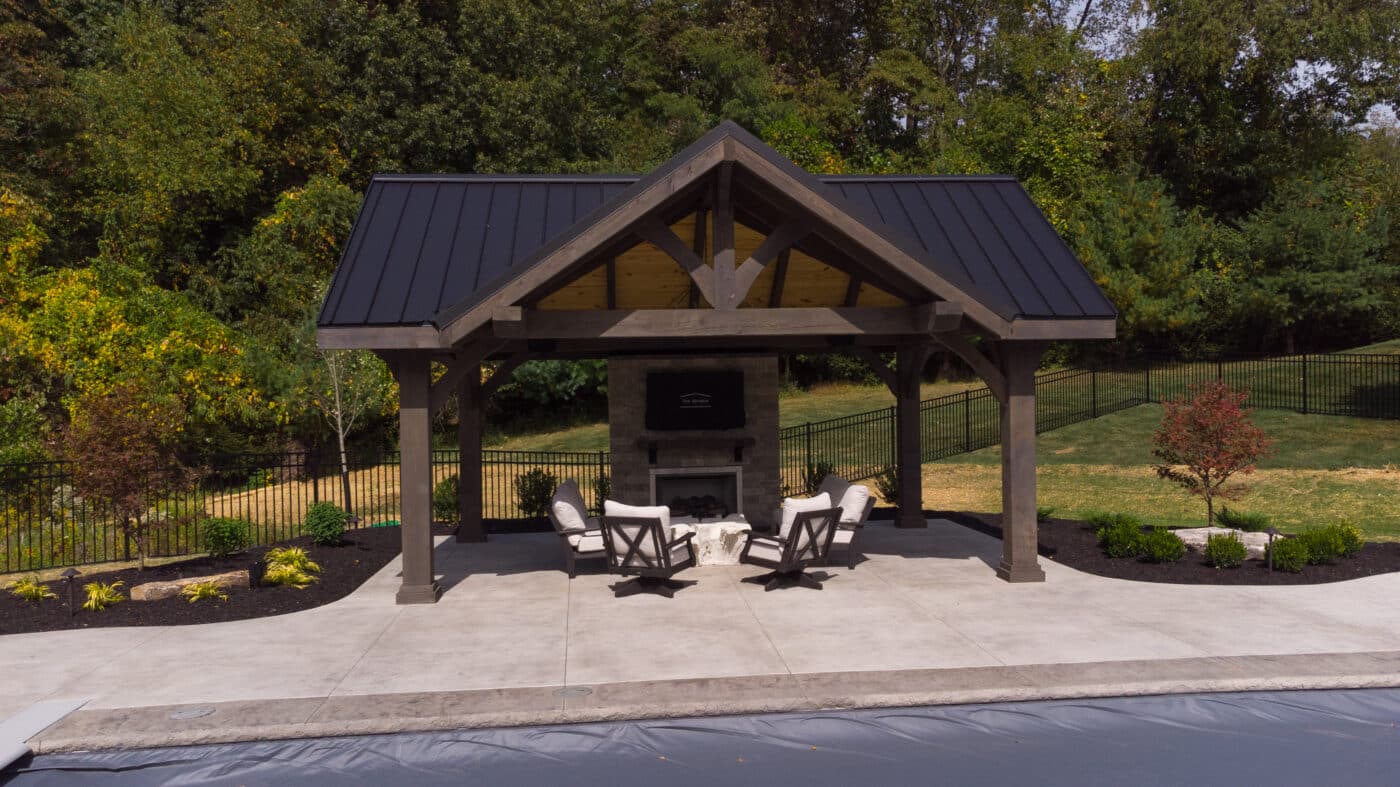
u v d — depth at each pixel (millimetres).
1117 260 28625
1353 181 35562
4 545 14867
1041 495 18469
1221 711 6918
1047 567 11562
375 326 9375
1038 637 8484
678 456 14109
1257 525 12773
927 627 8891
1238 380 26594
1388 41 30297
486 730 6664
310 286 27422
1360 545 11695
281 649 8477
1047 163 32906
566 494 12359
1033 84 35531
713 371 14133
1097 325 10016
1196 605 9633
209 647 8570
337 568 11797
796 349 14422
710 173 9680
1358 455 19672
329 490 21875
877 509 16906
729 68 36500
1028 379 10719
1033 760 6191
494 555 13062
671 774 6062
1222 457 12672
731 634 8758
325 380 22234
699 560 12023
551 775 6074
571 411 32219
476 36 31359
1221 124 33875
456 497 15797
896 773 6039
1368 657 7723
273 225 28375
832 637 8594
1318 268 27953
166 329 22906
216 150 28703
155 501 13453
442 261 10602
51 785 6051
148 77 28938
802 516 10297
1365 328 30188
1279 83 33000
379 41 29969
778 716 6848
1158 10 34125
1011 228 11828
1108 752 6301
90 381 21062
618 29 38562
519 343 13125
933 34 40125
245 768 6234
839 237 9781
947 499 18766
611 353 14102
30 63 28266
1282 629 8664
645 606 9961
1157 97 34875
